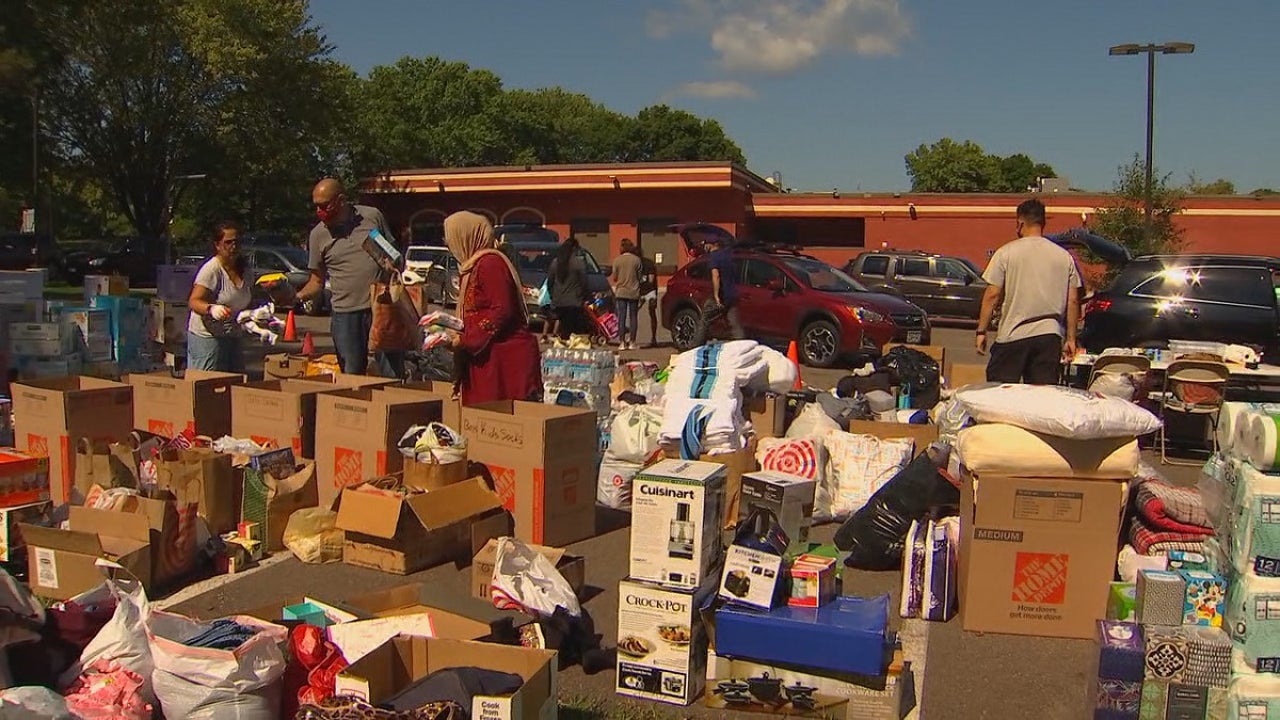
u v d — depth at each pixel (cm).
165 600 495
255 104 3653
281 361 866
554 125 7306
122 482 567
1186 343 966
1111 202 2822
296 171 3872
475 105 6338
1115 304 1102
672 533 398
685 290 1650
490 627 393
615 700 396
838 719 381
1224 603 389
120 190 3781
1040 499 457
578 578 498
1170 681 368
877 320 1470
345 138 4122
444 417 624
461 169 3766
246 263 755
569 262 1441
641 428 672
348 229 755
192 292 727
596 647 434
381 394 646
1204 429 902
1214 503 427
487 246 619
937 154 6519
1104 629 384
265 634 354
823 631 378
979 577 464
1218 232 3133
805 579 400
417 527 539
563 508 580
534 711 332
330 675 355
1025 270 655
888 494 550
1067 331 662
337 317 755
